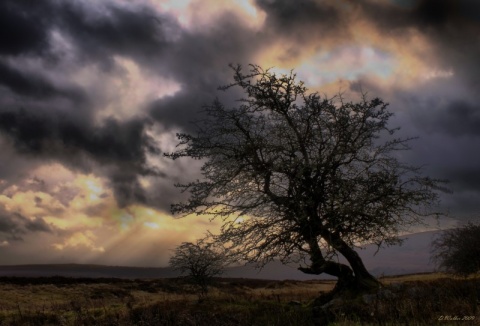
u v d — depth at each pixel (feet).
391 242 54.39
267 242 54.08
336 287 55.31
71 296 123.03
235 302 56.65
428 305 36.01
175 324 43.93
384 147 55.98
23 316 55.31
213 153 55.31
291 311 46.29
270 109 54.75
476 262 80.23
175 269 85.92
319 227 53.01
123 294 126.62
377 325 32.86
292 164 51.93
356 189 52.80
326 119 55.52
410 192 51.57
